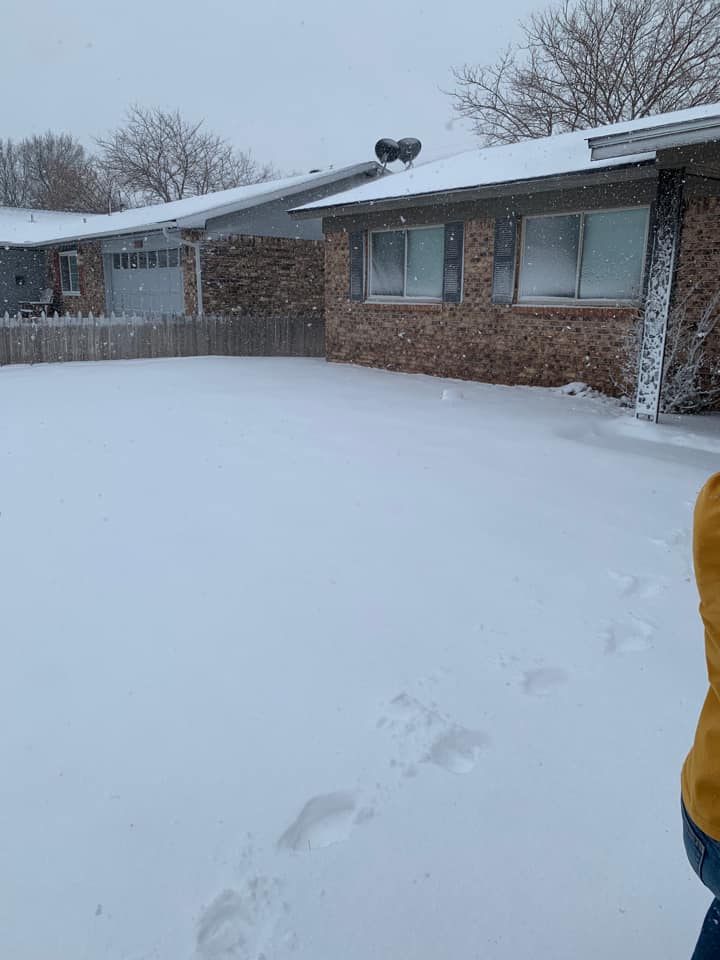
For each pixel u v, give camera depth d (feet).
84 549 14.75
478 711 9.28
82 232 69.46
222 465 21.33
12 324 49.01
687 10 73.97
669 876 6.73
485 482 19.71
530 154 39.34
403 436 25.61
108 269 71.15
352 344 48.03
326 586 13.01
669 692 9.73
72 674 10.14
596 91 78.23
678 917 6.30
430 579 13.34
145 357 54.24
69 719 9.09
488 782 7.99
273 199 58.70
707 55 73.31
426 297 42.60
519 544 15.12
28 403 32.76
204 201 67.05
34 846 7.05
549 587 13.05
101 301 72.38
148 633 11.31
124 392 36.42
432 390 36.88
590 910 6.38
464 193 35.65
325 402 33.17
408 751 8.48
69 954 5.93
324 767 8.20
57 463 21.49
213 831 7.25
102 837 7.16
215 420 28.53
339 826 7.34
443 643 11.02
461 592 12.82
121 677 10.06
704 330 29.81
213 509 17.25
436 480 19.84
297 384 39.32
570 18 78.74
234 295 58.95
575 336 34.81
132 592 12.76
